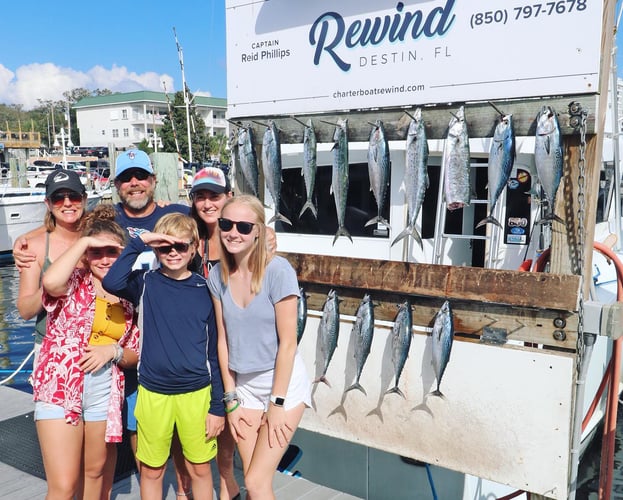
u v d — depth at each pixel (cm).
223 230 238
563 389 298
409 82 338
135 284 261
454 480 400
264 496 244
